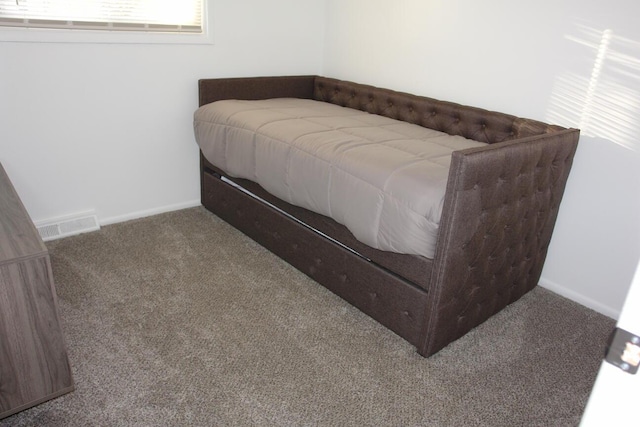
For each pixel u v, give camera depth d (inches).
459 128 97.5
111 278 84.7
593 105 79.3
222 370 64.6
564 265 89.0
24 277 50.8
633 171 76.8
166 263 90.9
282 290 84.5
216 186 108.6
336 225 79.4
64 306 76.0
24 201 94.3
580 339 76.4
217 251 96.6
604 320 82.3
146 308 76.9
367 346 71.4
